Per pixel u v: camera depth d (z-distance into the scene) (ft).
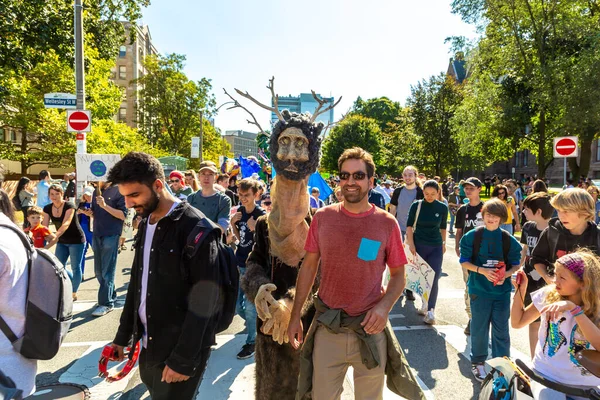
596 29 60.13
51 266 6.80
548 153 78.64
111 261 17.25
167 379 6.60
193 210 7.38
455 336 15.20
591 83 54.95
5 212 6.92
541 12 65.05
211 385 11.62
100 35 58.75
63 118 61.52
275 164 7.82
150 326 7.06
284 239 8.02
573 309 7.19
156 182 7.15
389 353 7.41
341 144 141.49
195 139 95.55
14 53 34.47
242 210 14.57
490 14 68.54
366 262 7.19
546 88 60.23
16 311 6.33
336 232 7.32
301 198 7.93
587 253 7.84
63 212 18.22
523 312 8.70
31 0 34.60
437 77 99.66
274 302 7.38
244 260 14.39
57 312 6.72
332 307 7.30
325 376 7.30
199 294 6.79
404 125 114.52
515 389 7.73
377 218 7.44
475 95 74.59
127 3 61.36
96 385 11.35
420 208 17.11
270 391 8.09
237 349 14.12
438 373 12.30
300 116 7.88
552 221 10.98
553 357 7.53
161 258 7.00
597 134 70.03
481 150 86.02
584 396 7.19
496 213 11.64
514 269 11.53
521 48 67.21
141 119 149.18
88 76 62.59
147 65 143.33
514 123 69.56
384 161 133.28
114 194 16.96
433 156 102.12
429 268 15.99
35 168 106.32
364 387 7.36
